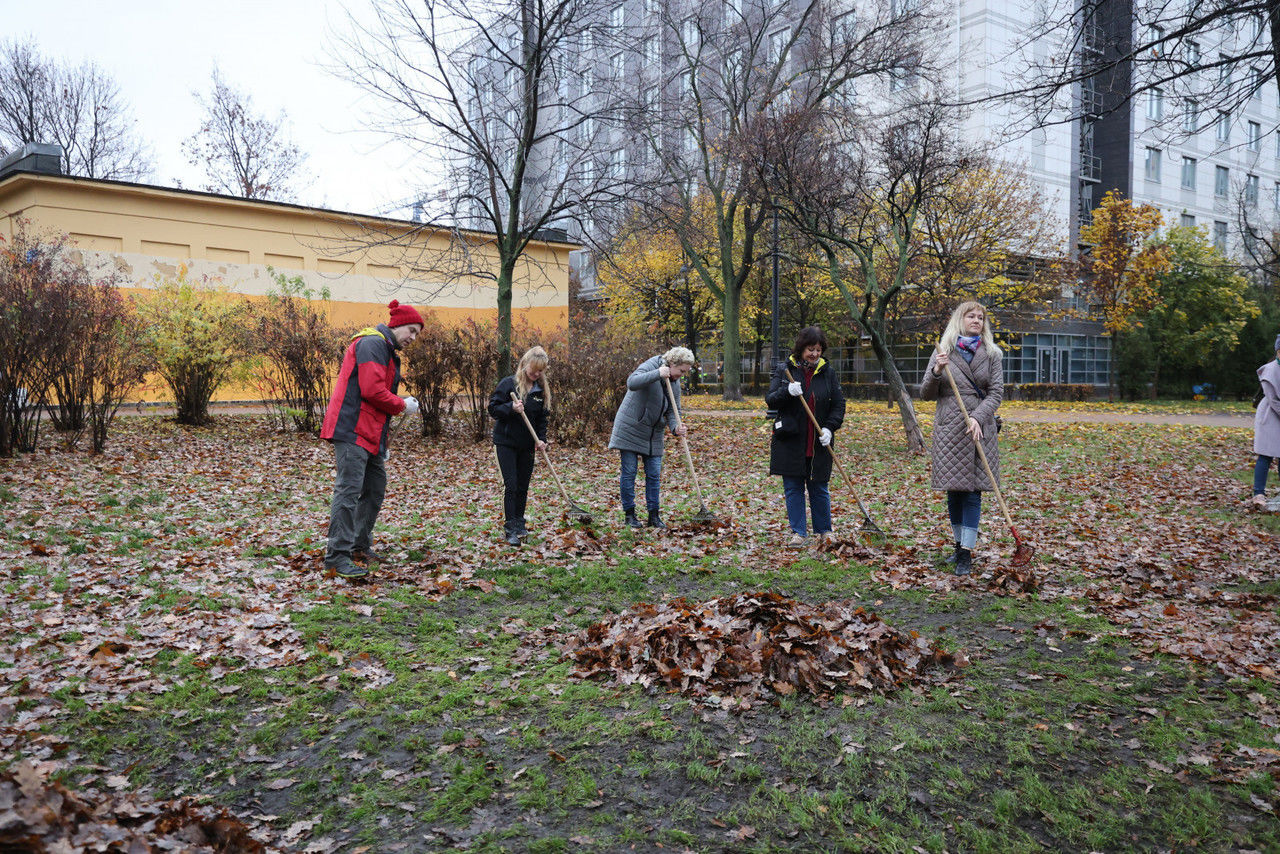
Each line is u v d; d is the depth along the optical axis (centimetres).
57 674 355
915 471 1130
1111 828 262
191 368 1365
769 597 413
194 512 740
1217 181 4034
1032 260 2480
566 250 2439
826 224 1345
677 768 296
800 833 259
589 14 1437
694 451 1398
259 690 350
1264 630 433
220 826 244
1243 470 1105
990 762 303
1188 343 3341
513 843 251
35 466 913
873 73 1841
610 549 642
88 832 205
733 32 2220
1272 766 296
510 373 1384
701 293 3481
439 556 599
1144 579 551
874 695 353
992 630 450
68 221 1744
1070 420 2066
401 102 1343
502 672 384
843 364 3738
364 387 547
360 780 287
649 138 1670
